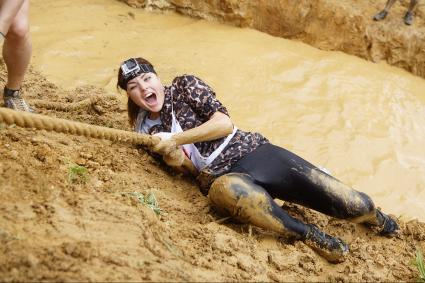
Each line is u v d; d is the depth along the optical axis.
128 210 3.52
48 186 3.54
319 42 7.64
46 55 6.35
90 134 3.96
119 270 2.96
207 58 6.83
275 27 7.75
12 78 4.42
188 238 3.71
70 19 7.31
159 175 4.45
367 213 4.20
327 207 4.16
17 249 2.87
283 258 3.80
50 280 2.72
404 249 4.35
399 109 6.54
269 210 3.92
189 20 7.93
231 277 3.37
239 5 7.72
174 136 4.21
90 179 3.89
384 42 7.59
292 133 5.73
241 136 4.35
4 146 3.92
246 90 6.35
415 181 5.30
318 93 6.53
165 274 3.09
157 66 6.48
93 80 6.07
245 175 4.06
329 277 3.73
